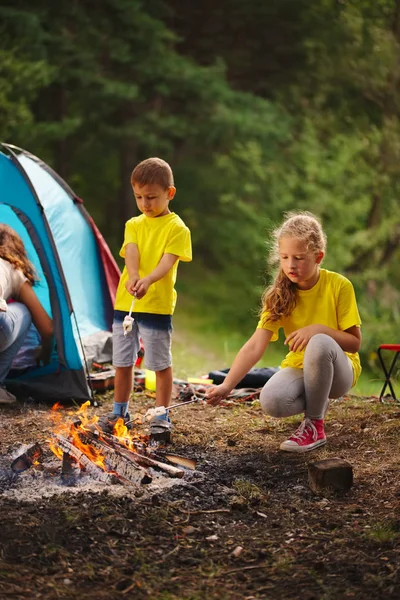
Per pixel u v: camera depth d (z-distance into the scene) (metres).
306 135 18.12
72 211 7.06
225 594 2.85
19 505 3.60
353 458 4.38
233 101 18.95
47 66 15.88
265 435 4.98
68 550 3.15
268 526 3.45
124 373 4.96
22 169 6.23
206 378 6.82
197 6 22.00
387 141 18.28
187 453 4.58
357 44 18.92
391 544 3.22
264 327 4.52
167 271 4.80
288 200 17.94
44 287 7.07
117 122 20.22
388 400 5.96
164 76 18.28
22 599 2.77
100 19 17.53
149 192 4.80
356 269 18.77
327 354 4.37
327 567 3.04
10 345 5.95
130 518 3.49
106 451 4.07
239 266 19.83
